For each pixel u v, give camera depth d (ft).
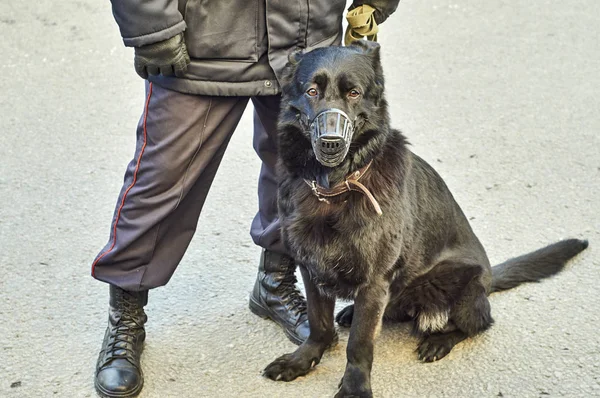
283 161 11.80
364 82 11.14
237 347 13.25
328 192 11.44
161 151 11.73
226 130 12.20
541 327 13.55
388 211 11.57
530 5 29.27
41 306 14.17
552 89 23.30
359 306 11.90
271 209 13.64
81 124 21.45
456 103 22.53
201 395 12.04
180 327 13.70
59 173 19.04
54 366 12.64
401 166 11.91
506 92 23.16
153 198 11.95
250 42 11.61
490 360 12.77
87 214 17.35
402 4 29.55
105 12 28.30
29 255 15.76
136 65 11.30
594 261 15.34
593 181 18.52
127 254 12.28
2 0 28.99
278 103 12.55
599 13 28.58
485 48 25.99
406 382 12.30
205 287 14.85
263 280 13.84
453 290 13.10
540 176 18.79
